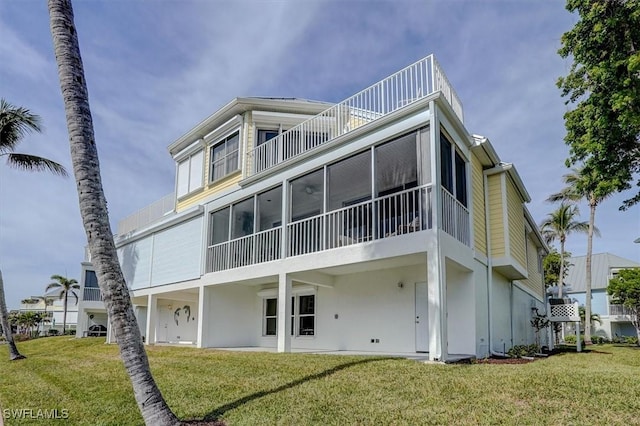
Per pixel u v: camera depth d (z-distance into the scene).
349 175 10.58
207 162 16.84
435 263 7.59
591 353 13.60
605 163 9.97
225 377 7.23
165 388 6.82
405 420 4.50
